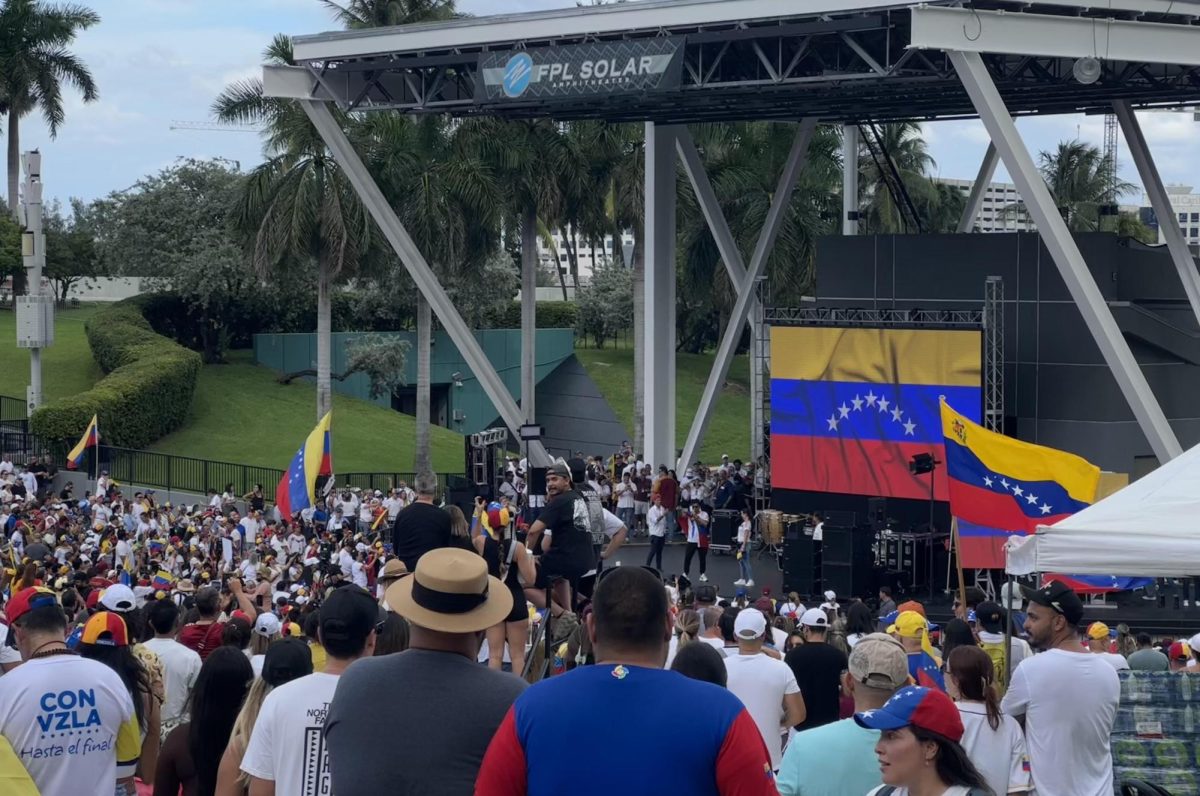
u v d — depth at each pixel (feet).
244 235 197.16
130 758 26.68
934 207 271.08
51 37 274.57
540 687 15.85
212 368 254.88
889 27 103.96
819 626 37.22
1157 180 131.23
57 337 267.80
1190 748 34.45
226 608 61.98
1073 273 99.60
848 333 127.24
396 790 18.06
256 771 22.11
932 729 18.72
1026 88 129.29
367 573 101.76
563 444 279.49
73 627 51.49
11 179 289.33
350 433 235.20
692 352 320.50
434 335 267.80
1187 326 135.74
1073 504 79.82
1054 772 28.40
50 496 148.15
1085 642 57.11
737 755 15.23
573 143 192.44
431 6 202.08
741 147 210.18
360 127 191.72
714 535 131.44
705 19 109.91
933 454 122.83
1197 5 101.24
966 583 114.11
